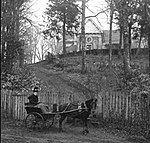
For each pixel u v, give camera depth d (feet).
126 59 95.04
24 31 99.40
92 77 101.14
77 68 128.98
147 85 82.07
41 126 51.75
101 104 57.98
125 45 95.20
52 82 104.73
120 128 52.49
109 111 56.70
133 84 83.46
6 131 49.88
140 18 147.74
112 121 55.77
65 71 129.29
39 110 51.62
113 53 185.88
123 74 98.99
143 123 50.60
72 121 58.65
